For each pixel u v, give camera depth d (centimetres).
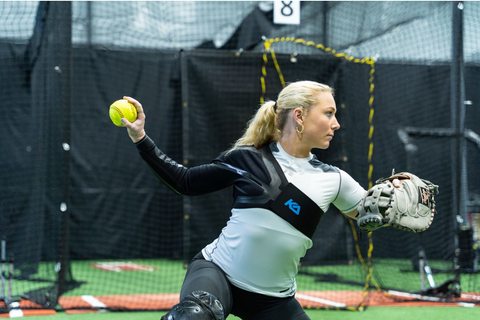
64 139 484
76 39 723
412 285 567
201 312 148
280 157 183
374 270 632
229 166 184
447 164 733
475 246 598
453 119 579
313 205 178
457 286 514
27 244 574
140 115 183
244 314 189
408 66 747
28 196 602
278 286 182
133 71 741
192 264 189
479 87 714
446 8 654
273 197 175
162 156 185
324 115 180
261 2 712
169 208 755
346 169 692
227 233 183
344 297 498
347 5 712
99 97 736
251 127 193
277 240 175
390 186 168
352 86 715
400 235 703
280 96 187
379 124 745
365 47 725
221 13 725
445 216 671
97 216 734
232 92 707
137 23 743
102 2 727
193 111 702
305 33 709
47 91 539
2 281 461
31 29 607
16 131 618
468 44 619
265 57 706
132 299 488
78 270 656
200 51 709
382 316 416
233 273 179
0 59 612
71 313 424
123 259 737
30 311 427
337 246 673
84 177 731
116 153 746
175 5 736
